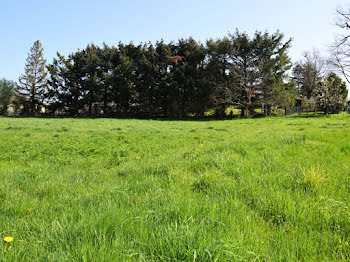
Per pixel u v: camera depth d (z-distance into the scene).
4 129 18.81
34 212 3.28
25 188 4.52
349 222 2.63
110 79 47.97
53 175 5.61
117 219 2.53
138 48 50.75
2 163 7.27
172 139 13.48
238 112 53.59
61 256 1.91
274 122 26.59
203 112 48.34
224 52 44.53
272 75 42.81
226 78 45.72
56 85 50.97
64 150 9.74
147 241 2.16
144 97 47.44
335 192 3.55
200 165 5.42
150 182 4.29
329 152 6.54
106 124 27.34
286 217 2.80
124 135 15.32
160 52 50.00
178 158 6.78
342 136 9.57
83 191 4.24
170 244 2.06
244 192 3.62
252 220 2.72
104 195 3.73
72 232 2.32
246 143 8.64
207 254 1.94
